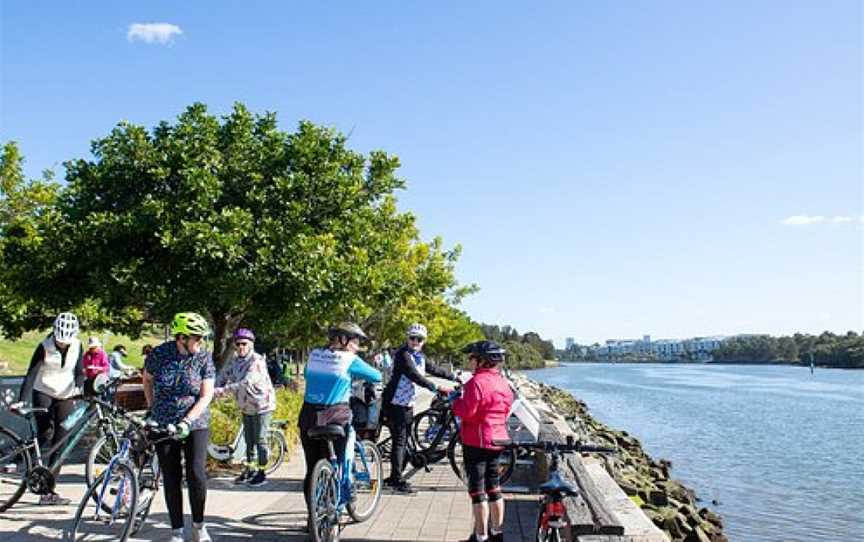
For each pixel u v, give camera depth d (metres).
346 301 14.52
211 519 8.31
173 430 6.59
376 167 16.75
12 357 37.88
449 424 11.03
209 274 13.07
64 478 10.09
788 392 74.94
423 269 30.81
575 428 15.72
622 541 6.16
